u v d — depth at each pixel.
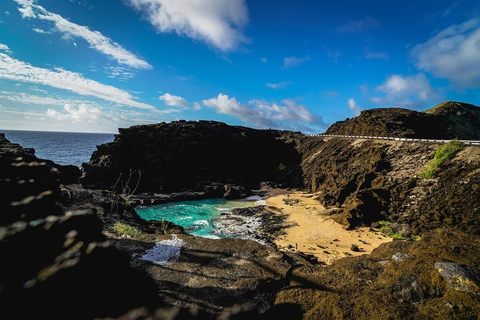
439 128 60.12
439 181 31.45
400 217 31.56
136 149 62.28
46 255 2.77
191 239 11.46
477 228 24.06
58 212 4.50
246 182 67.25
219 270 8.96
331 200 43.03
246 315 3.97
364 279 7.77
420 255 8.01
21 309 2.22
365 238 29.66
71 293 2.60
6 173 4.10
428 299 5.94
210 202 51.34
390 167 40.03
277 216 40.28
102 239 4.07
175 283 7.81
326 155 62.31
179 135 71.56
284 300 6.90
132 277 4.02
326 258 24.42
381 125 56.22
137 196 51.31
